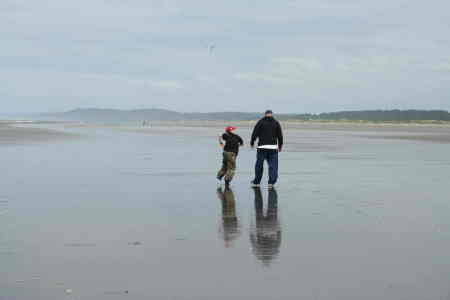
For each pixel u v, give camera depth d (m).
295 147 30.61
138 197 11.81
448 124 126.69
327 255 6.98
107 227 8.64
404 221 9.21
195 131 60.28
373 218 9.47
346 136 48.41
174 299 5.36
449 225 8.88
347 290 5.62
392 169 18.19
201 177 15.63
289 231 8.40
